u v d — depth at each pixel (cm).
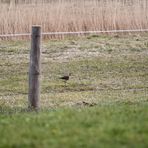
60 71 5600
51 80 5178
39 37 3747
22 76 5372
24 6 7631
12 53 6469
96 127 2570
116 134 2431
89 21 7662
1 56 6303
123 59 6216
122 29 7750
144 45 7050
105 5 7856
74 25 7588
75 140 2348
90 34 7631
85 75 5428
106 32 7681
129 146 2245
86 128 2559
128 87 4934
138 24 7794
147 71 5634
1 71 5594
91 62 6044
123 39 7406
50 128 2602
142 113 2933
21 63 5966
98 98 4494
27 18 7350
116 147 2233
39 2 7700
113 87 4944
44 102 4341
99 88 4912
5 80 5194
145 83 5106
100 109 3197
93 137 2389
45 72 5544
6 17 7269
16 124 2764
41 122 2756
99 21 7706
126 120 2727
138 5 7862
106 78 5309
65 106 4097
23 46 6831
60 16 7531
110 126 2578
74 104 4238
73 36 7562
